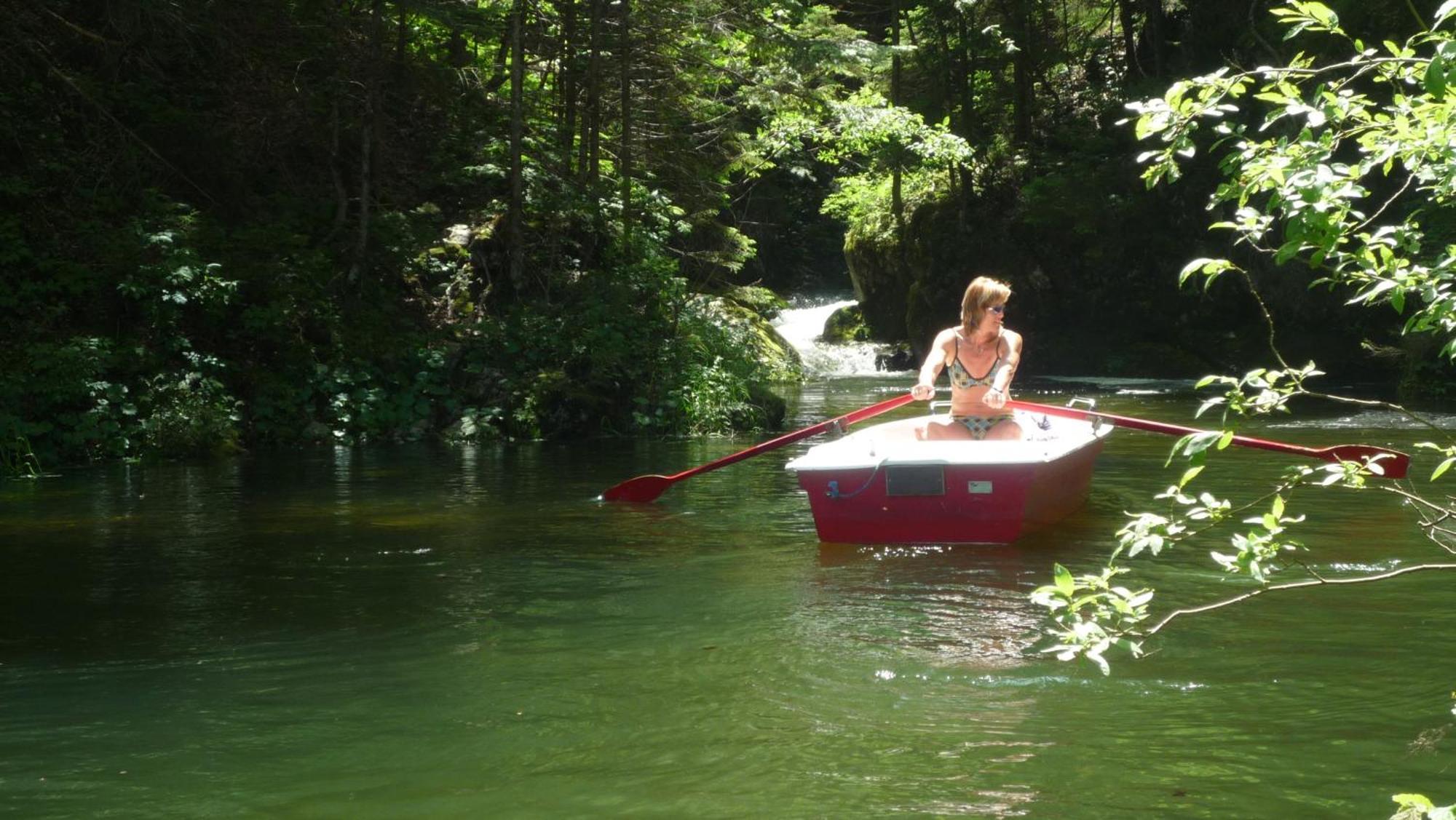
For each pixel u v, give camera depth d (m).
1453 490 7.24
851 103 23.00
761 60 21.05
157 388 10.86
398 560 5.84
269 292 12.09
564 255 14.87
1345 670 3.72
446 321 13.59
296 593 5.12
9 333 10.81
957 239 24.39
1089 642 2.31
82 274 11.24
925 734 3.23
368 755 3.16
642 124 18.31
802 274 34.66
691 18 17.70
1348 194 2.06
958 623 4.45
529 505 7.62
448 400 12.38
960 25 25.69
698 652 4.12
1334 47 12.11
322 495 8.08
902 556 5.79
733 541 6.28
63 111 13.32
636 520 7.03
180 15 14.36
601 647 4.22
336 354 12.27
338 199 14.30
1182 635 4.19
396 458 10.32
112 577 5.47
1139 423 6.95
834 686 3.70
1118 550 2.36
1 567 5.71
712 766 3.03
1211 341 22.06
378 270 13.73
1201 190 22.09
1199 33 23.91
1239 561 2.26
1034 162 25.14
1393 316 19.95
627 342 13.47
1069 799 2.76
